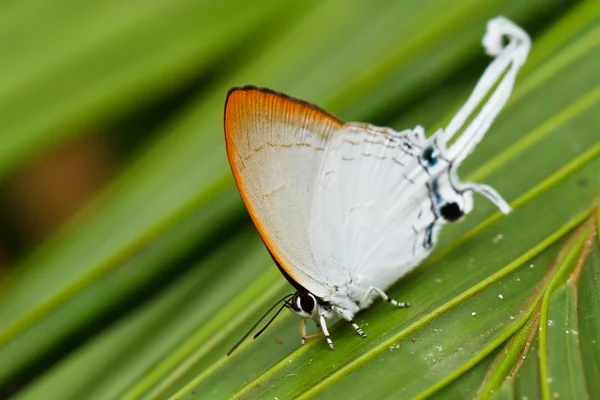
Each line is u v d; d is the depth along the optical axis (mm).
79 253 261
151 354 254
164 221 258
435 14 268
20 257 282
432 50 268
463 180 256
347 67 268
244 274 258
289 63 270
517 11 269
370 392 237
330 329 249
